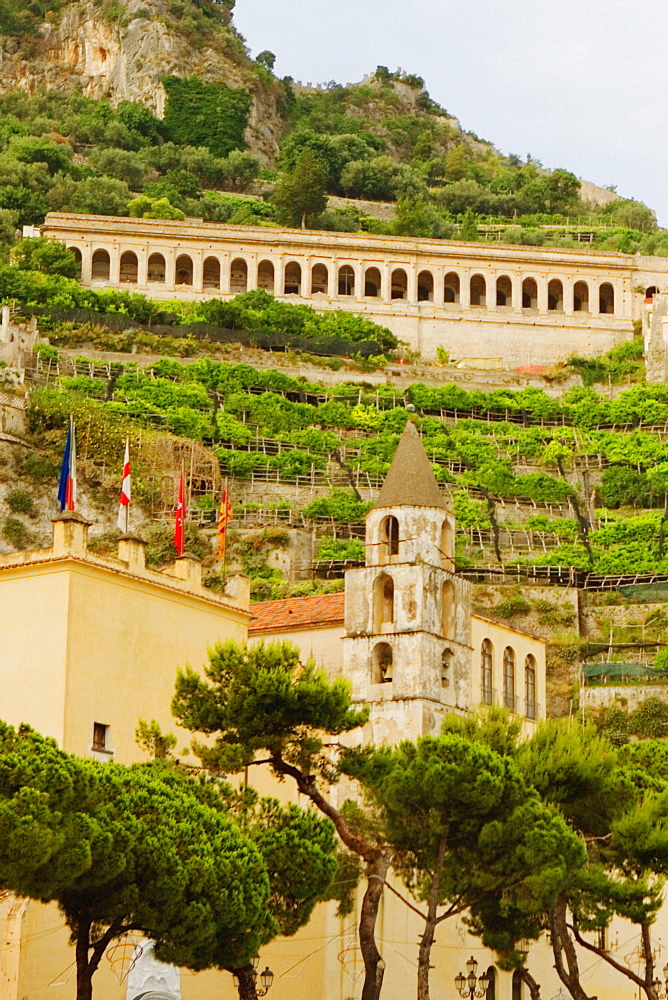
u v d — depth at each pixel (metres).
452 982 96.81
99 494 170.50
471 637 109.88
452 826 78.75
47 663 90.06
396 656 103.50
